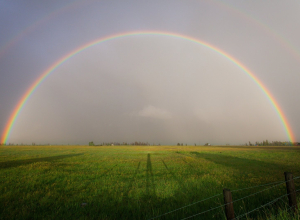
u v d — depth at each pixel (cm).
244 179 1205
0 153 3616
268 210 631
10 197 809
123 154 3641
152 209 689
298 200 647
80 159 2500
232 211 444
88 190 952
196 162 2183
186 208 701
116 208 710
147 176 1320
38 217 627
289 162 2189
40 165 1714
